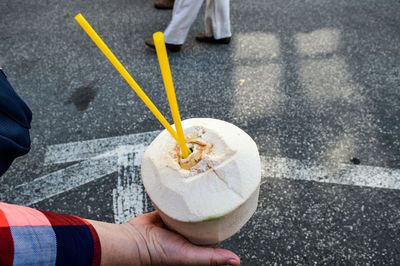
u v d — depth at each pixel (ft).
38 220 1.79
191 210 2.19
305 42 8.91
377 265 4.84
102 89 8.13
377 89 7.40
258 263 4.98
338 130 6.61
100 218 5.64
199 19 10.30
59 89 8.27
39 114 7.64
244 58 8.59
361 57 8.29
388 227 5.20
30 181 6.28
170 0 10.71
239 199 2.21
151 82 8.19
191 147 2.48
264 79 7.89
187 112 7.34
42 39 10.04
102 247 2.07
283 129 6.73
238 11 10.34
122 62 8.90
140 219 2.74
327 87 7.54
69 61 9.12
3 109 2.03
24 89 8.36
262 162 6.15
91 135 7.04
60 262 1.77
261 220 5.40
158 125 7.11
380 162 6.00
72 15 10.96
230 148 2.34
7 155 2.08
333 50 8.55
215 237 2.45
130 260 2.31
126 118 7.33
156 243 2.46
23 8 11.57
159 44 1.85
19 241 1.61
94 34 1.90
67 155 6.69
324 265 4.90
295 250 5.07
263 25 9.68
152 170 2.43
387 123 6.67
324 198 5.58
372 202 5.48
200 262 2.50
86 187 6.07
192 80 8.09
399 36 8.84
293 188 5.74
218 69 8.34
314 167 6.01
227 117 7.12
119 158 6.50
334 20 9.61
